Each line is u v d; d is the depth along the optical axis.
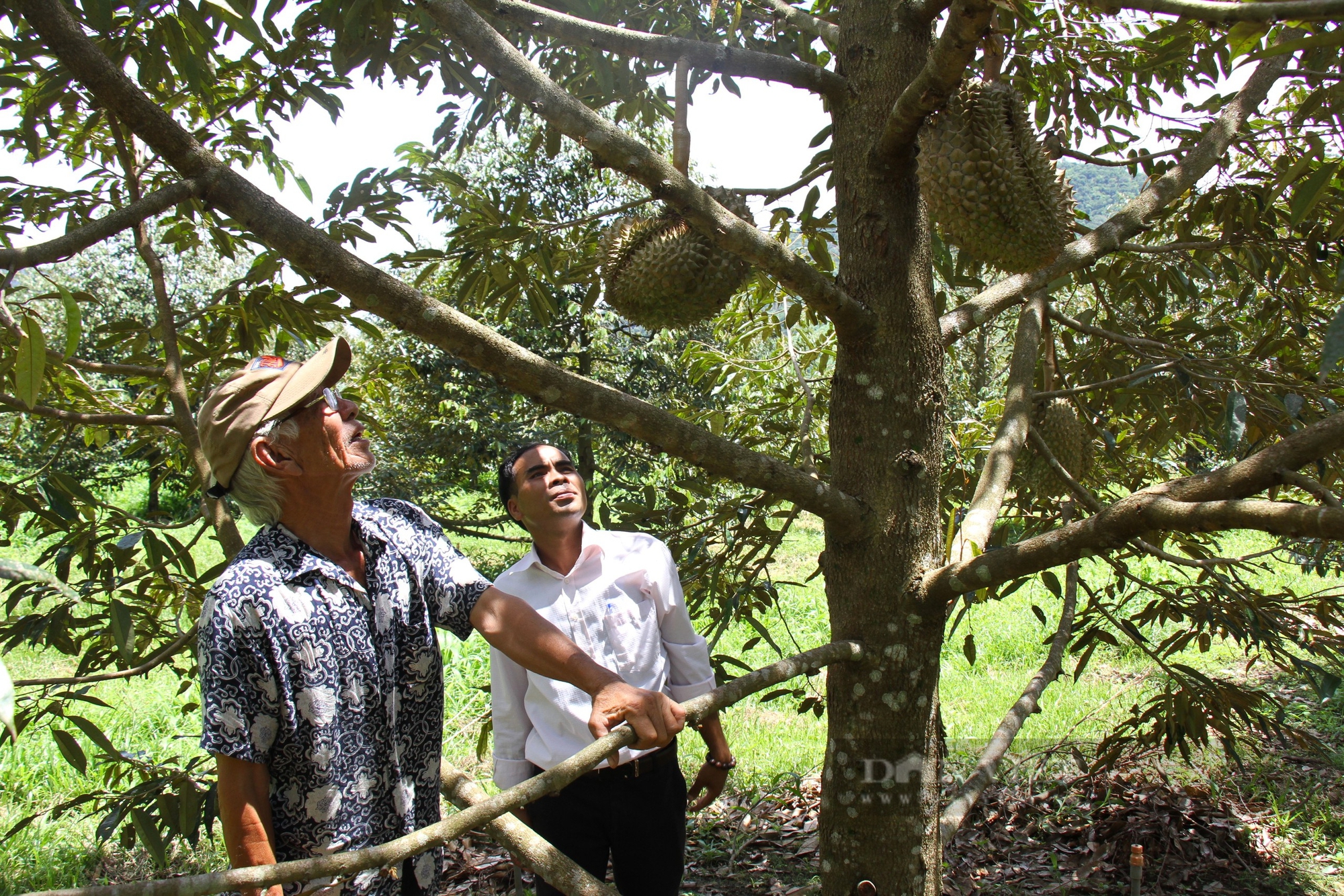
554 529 2.49
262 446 1.58
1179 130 2.83
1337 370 2.93
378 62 2.09
